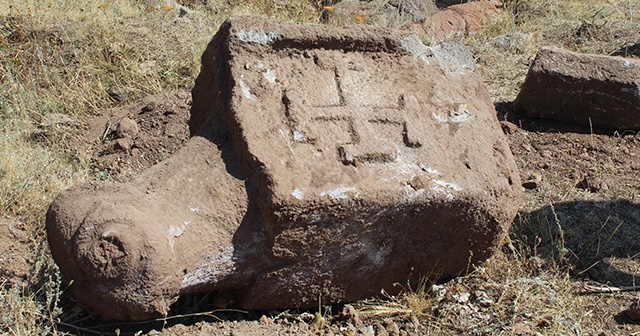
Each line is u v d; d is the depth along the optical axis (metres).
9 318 2.53
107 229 2.38
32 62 4.21
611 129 3.86
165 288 2.44
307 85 2.77
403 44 2.95
